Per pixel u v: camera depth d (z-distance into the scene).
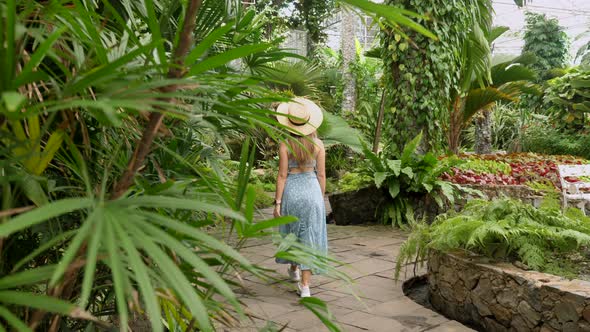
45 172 1.57
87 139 1.38
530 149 15.21
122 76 1.04
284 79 11.68
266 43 1.09
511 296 3.51
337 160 14.70
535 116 18.20
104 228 0.86
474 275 3.84
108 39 1.55
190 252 0.92
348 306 4.21
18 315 1.33
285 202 4.34
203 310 0.86
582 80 13.72
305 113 4.33
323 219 4.44
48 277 0.90
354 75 16.94
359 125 15.45
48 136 1.56
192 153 2.10
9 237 1.51
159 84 0.97
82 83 0.97
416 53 8.52
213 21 2.44
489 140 15.40
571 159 11.24
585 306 2.98
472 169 9.65
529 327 3.37
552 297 3.19
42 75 0.97
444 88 8.79
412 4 8.39
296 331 3.61
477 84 11.92
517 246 3.82
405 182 8.20
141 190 1.46
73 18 1.15
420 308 4.16
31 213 0.80
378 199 8.45
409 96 8.72
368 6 1.09
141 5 1.98
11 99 0.69
